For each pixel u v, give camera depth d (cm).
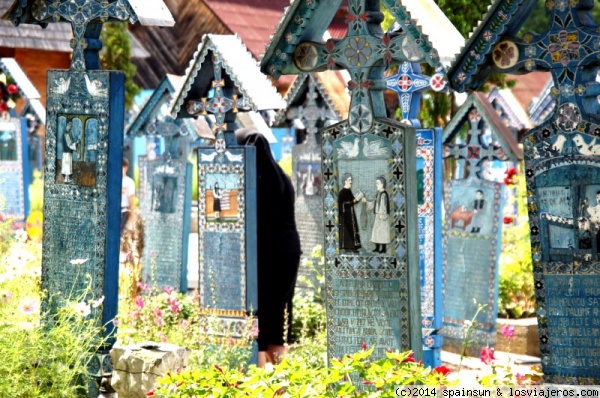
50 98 1093
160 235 1784
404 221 937
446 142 1524
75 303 1030
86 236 1071
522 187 1828
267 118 2050
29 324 1000
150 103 1791
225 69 1271
